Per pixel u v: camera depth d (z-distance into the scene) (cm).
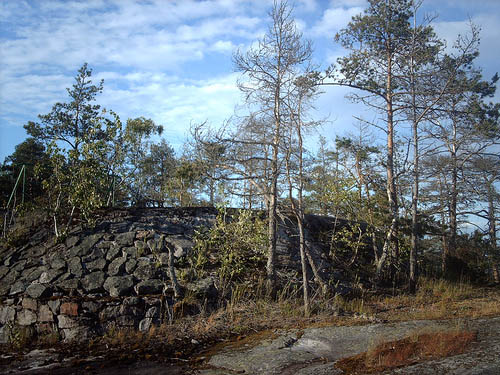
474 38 1855
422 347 778
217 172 1381
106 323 1066
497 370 621
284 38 1395
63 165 1462
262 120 1379
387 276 1755
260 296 1301
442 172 2038
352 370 707
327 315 1194
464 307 1311
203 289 1222
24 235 1402
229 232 1479
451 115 2069
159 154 2520
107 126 1576
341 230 1847
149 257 1310
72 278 1195
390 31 1948
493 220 2334
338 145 1970
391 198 1900
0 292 1162
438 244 2453
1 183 1722
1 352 962
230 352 894
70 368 831
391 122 2006
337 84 1969
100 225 1433
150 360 866
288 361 799
